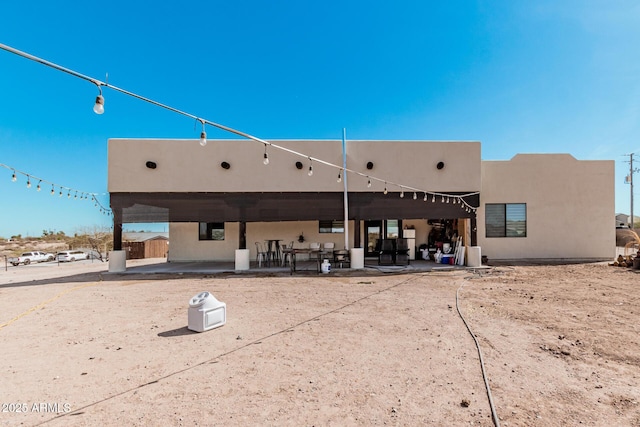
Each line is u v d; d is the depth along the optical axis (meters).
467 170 12.20
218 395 2.99
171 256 14.80
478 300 6.78
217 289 8.34
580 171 13.75
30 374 3.47
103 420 2.60
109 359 3.86
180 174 11.50
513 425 2.47
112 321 5.51
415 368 3.52
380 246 13.33
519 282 8.92
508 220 13.62
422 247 14.85
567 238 13.60
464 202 12.09
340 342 4.35
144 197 11.45
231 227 14.80
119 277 10.67
